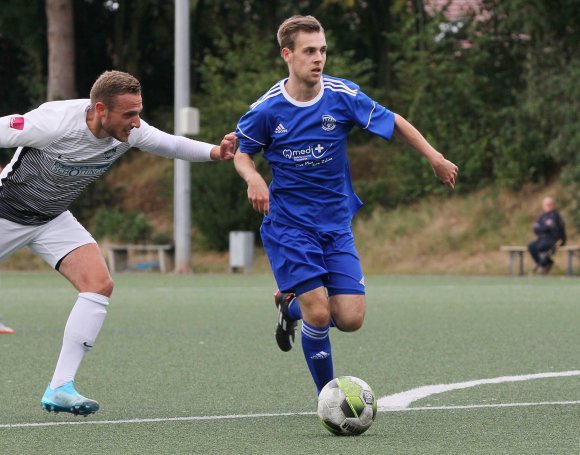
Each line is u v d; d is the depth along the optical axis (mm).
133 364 24984
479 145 81562
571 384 21500
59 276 68375
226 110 82875
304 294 17484
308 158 17656
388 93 87062
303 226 17672
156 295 48406
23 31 97625
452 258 77375
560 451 14562
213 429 16578
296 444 15234
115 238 83875
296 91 17703
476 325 34344
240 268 77625
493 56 85750
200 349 27906
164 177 90000
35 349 27906
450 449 14734
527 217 78062
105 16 99750
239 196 80812
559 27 76500
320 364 17906
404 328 33375
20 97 102312
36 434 16156
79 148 17078
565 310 40094
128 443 15391
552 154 76188
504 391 20547
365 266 78438
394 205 84250
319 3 92812
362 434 15969
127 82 16719
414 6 91312
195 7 89250
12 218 17656
